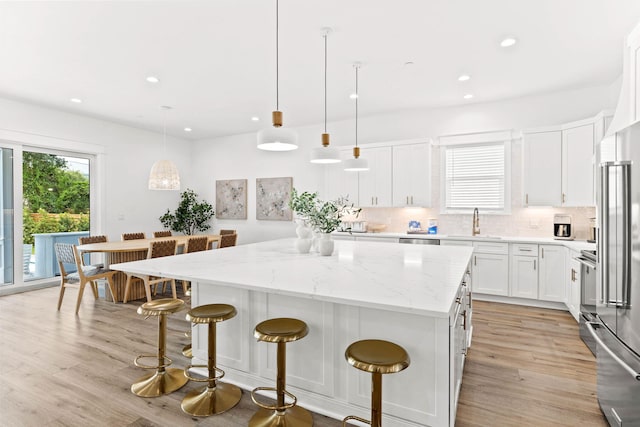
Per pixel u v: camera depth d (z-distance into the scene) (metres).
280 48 3.28
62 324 3.63
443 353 1.73
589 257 3.03
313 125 6.34
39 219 5.24
